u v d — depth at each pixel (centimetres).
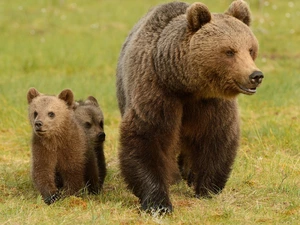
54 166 1219
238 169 1408
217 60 1050
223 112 1159
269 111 1975
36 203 1176
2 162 1536
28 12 3966
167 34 1114
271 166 1414
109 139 1727
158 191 1132
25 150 1686
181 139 1209
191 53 1061
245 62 1040
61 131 1206
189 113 1156
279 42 3191
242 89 1049
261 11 3819
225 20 1079
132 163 1138
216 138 1176
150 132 1127
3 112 1962
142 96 1127
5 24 3678
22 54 3011
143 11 4053
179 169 1404
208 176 1200
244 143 1659
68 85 2339
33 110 1230
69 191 1234
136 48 1178
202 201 1183
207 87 1080
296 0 4131
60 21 3784
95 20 3825
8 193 1270
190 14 1066
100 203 1175
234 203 1184
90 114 1399
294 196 1218
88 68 2831
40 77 2548
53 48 3138
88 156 1275
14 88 2264
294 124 1767
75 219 1065
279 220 1076
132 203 1203
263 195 1232
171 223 1068
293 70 2606
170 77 1093
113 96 2180
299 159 1487
